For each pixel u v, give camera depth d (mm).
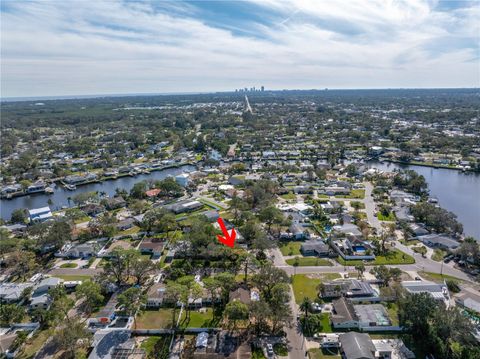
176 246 105562
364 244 108812
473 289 85875
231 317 69500
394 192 166125
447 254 104625
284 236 118250
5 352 65375
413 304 69500
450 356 63031
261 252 104938
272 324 73188
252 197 151375
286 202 156500
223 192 171500
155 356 64688
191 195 168625
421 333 68438
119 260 90375
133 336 70188
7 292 84250
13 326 73562
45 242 107562
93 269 99000
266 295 82562
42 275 95500
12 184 192875
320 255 105562
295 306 79875
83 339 66688
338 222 131000
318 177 194625
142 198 163875
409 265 99438
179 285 76438
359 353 60875
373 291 83688
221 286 80312
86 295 77562
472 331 64500
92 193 160625
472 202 160375
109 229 119188
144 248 108438
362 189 175750
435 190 178750
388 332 70938
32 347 67562
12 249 105125
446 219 121625
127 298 75250
